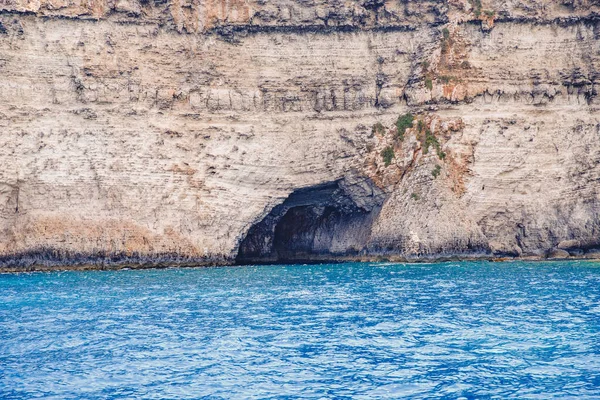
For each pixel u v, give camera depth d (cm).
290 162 7938
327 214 8562
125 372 2920
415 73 8069
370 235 7962
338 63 8200
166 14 7875
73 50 7581
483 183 7800
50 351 3269
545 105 8025
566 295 4716
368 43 8269
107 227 7338
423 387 2694
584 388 2656
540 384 2706
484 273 6216
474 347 3222
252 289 5338
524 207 7769
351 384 2738
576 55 8088
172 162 7650
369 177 7962
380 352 3167
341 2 8144
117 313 4234
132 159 7538
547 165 7850
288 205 8306
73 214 7306
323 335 3516
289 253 8725
